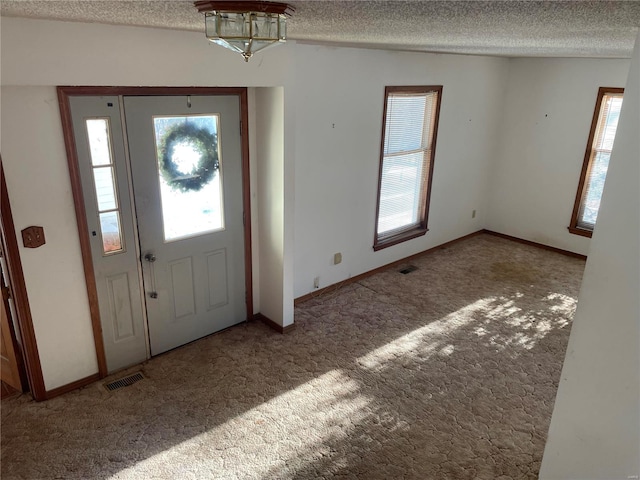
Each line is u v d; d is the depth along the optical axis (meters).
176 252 3.49
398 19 1.50
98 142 2.91
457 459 2.71
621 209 1.30
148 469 2.58
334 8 1.32
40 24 2.28
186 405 3.08
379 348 3.78
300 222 4.24
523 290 4.90
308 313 4.31
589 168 5.58
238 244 3.85
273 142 3.54
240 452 2.71
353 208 4.69
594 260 1.39
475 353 3.75
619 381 1.41
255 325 4.08
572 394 1.55
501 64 5.84
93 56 2.48
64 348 3.07
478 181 6.27
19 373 3.06
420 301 4.60
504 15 1.28
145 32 2.62
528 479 2.58
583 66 5.37
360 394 3.23
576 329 1.49
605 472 1.51
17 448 2.69
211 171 3.52
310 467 2.63
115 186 3.05
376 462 2.67
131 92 2.94
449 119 5.41
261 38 1.64
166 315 3.56
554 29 1.65
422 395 3.24
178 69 2.80
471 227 6.49
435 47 3.54
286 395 3.20
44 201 2.76
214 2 1.46
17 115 2.55
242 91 3.49
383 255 5.26
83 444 2.73
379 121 4.60
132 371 3.40
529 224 6.23
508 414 3.08
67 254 2.93
